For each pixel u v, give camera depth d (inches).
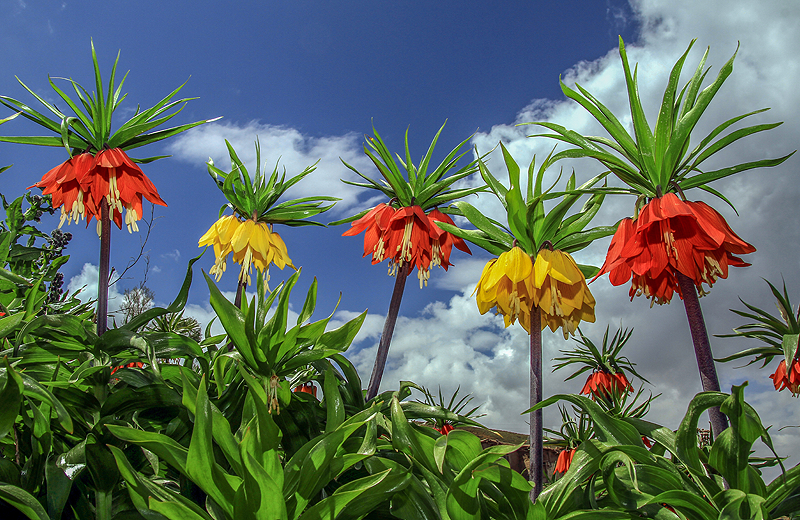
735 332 36.1
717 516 18.3
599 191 22.8
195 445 15.3
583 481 19.9
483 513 19.9
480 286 25.2
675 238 22.5
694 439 19.1
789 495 18.7
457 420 23.1
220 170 31.9
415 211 29.5
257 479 15.2
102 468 19.1
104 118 25.7
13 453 21.7
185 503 16.2
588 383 60.4
